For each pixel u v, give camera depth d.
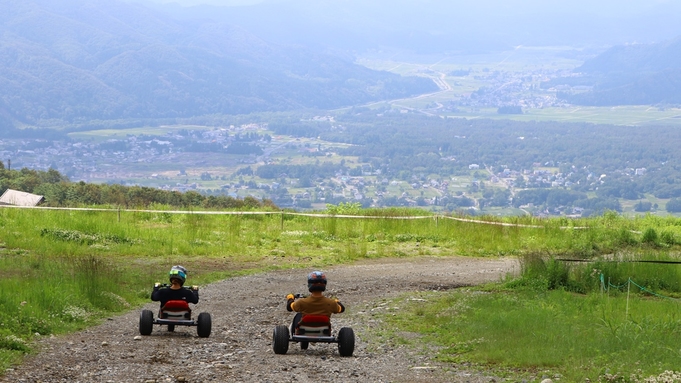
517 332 12.90
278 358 11.66
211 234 29.48
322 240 29.81
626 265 21.05
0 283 16.08
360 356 11.96
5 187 58.66
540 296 17.83
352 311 16.72
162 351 12.02
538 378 10.20
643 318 14.52
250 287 20.06
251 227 32.31
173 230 30.09
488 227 32.78
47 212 32.50
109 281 17.64
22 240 25.08
